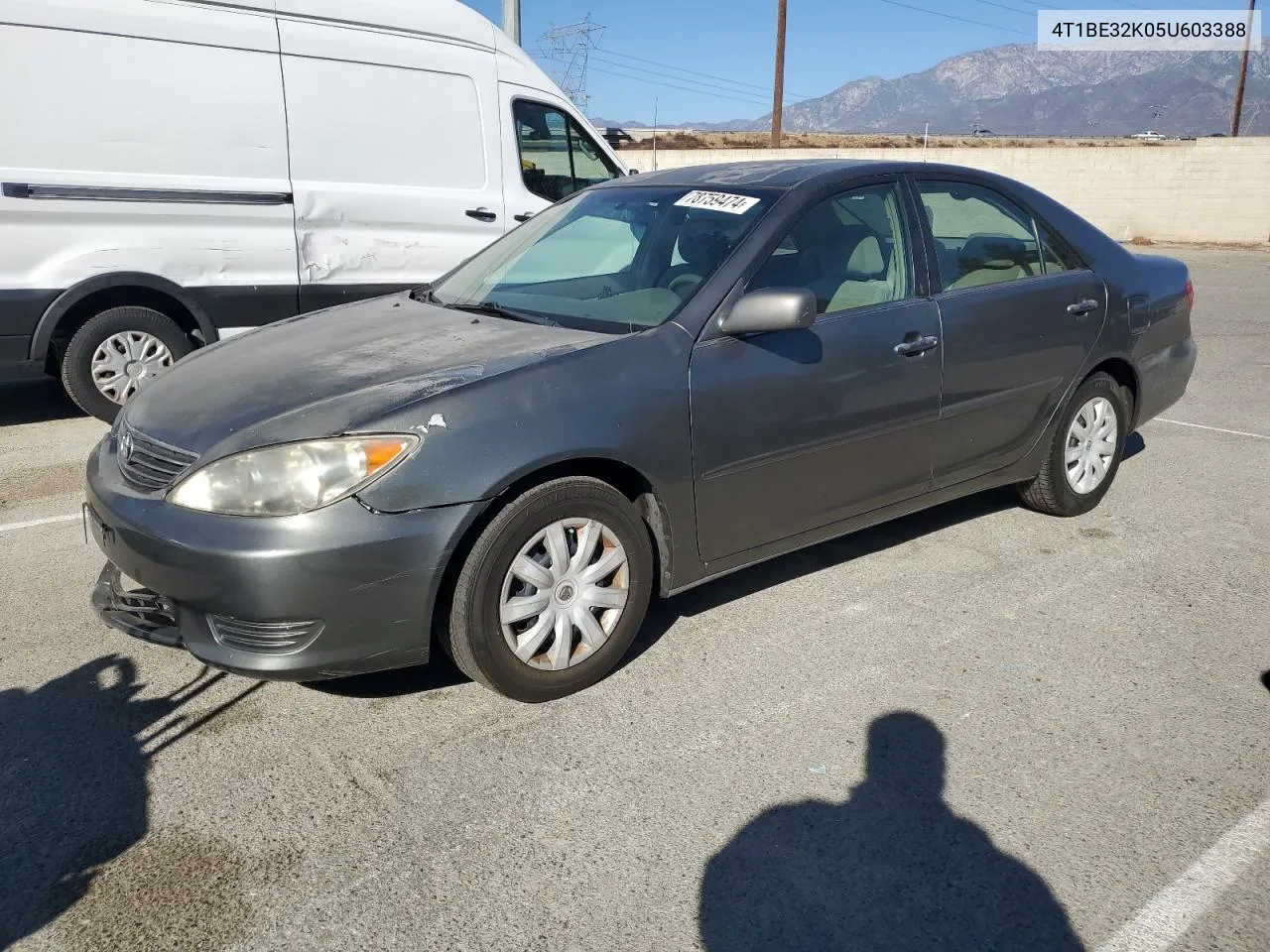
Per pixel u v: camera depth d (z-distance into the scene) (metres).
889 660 3.47
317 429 2.76
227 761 2.85
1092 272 4.64
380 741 2.95
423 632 2.85
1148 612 3.88
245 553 2.64
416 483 2.74
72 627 3.65
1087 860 2.50
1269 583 4.16
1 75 5.52
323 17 6.52
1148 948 2.22
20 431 6.28
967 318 4.04
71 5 5.66
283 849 2.49
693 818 2.62
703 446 3.28
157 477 2.92
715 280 3.43
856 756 2.91
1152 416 5.12
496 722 3.05
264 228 6.48
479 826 2.58
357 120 6.73
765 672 3.37
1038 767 2.88
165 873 2.40
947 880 2.42
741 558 3.55
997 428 4.29
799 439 3.53
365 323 3.72
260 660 2.75
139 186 5.98
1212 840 2.57
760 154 25.89
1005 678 3.37
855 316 3.69
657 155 25.80
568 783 2.76
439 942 2.20
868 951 2.20
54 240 5.84
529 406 2.94
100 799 2.67
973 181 4.34
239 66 6.22
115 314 6.20
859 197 3.90
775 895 2.36
